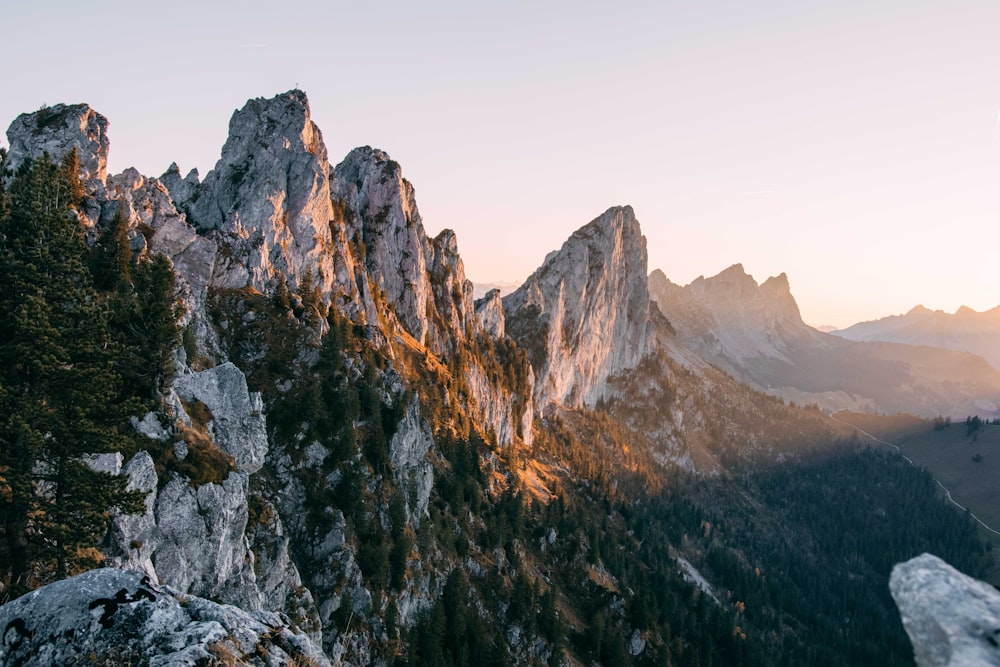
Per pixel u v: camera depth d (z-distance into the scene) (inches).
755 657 7495.1
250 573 2512.3
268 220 6141.7
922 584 474.0
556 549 7165.4
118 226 3523.6
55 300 1752.0
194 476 2294.5
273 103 6806.1
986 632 431.2
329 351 5280.5
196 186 6269.7
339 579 4153.5
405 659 4143.7
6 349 1614.2
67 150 4362.7
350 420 5004.9
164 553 2130.9
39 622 876.0
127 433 2128.4
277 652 935.7
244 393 2864.2
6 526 1512.1
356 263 7652.6
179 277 4685.0
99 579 928.3
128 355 2097.7
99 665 831.1
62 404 1662.2
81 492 1622.8
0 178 2001.7
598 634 5797.2
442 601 4879.4
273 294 5590.6
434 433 6899.6
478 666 4598.9
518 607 5423.2
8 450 1539.1
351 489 4603.8
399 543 4699.8
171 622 898.1
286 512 4350.4
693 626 7372.1
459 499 6136.8
